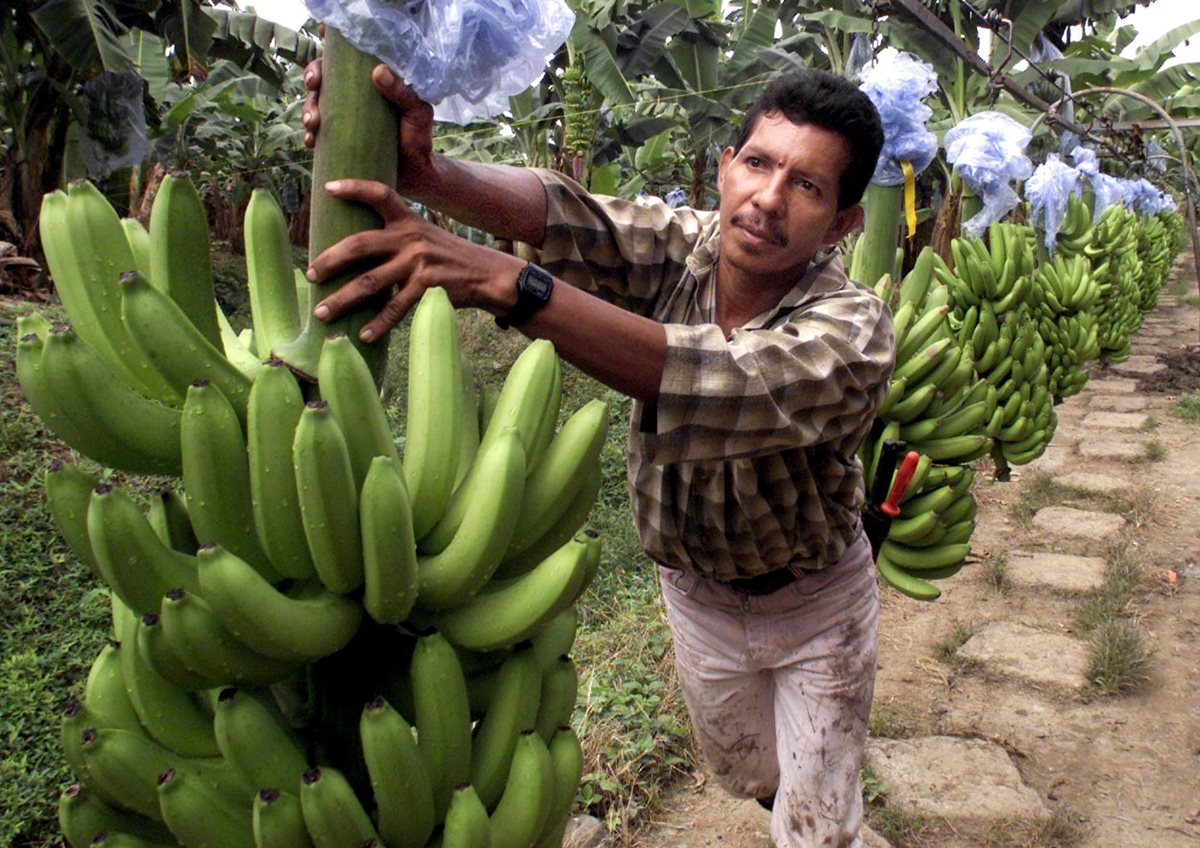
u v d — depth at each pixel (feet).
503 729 4.27
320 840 3.67
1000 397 15.26
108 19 24.56
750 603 7.31
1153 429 27.68
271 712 4.07
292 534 3.73
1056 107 18.76
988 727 12.40
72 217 3.88
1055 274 19.62
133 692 4.05
